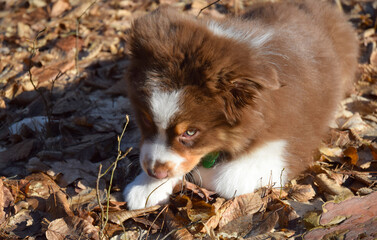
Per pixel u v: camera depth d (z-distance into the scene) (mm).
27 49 1281
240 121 896
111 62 1273
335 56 1076
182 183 942
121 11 1497
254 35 935
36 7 1533
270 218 898
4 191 939
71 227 886
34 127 1087
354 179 978
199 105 878
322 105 1014
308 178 979
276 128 930
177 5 1525
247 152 940
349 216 896
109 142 1055
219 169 962
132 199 930
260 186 951
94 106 1151
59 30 1380
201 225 891
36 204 932
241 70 863
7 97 1167
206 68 869
